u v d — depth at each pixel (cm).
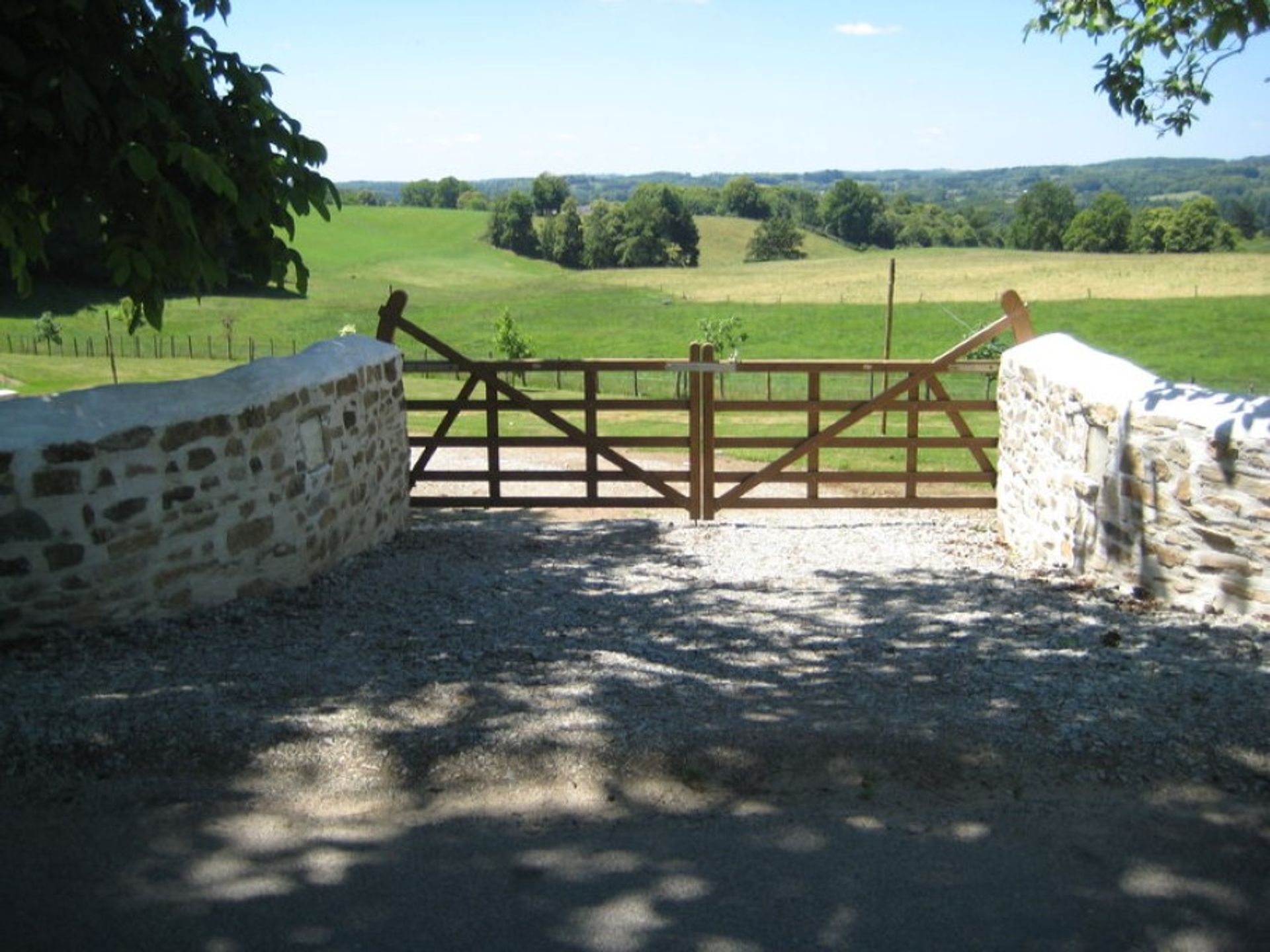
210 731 397
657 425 2095
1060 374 771
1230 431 560
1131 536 657
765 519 1045
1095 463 705
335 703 431
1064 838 340
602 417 2239
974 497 999
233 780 375
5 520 496
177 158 552
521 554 837
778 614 625
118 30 571
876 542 913
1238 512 559
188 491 570
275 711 420
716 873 322
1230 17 655
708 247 11200
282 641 532
